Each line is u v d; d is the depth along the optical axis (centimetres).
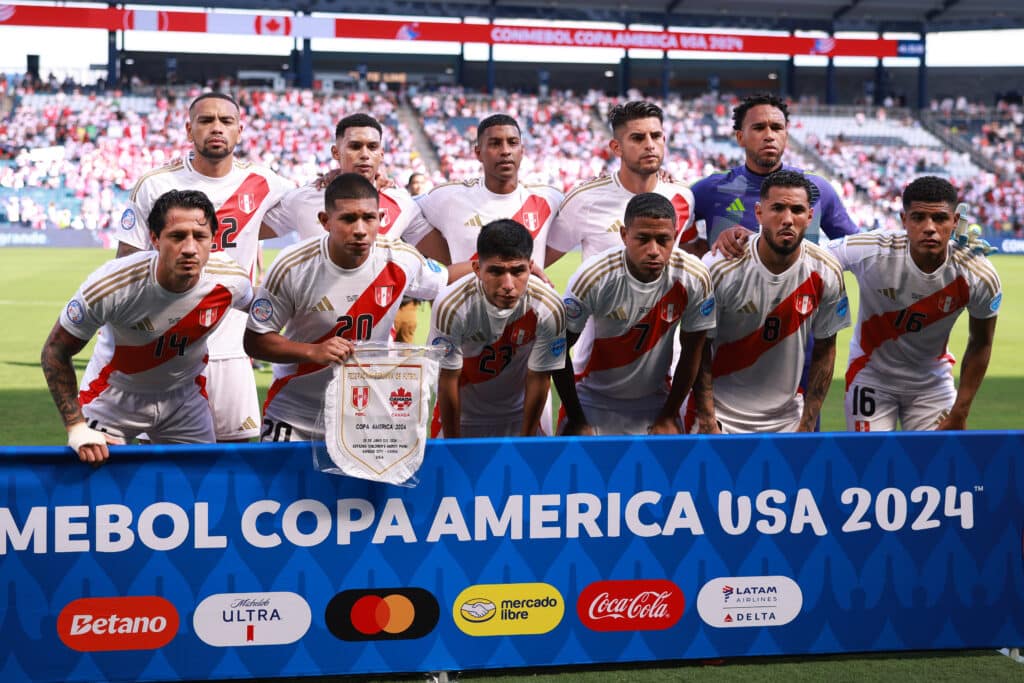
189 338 391
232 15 3253
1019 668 346
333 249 388
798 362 449
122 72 4222
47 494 318
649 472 341
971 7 3728
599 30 3534
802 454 346
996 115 3962
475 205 492
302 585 331
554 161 3284
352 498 330
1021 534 357
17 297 1482
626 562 342
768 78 4819
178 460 322
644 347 428
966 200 3294
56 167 2872
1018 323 1389
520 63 4706
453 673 342
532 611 340
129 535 323
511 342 404
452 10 3572
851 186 3259
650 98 3972
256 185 492
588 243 498
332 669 334
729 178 507
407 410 329
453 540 335
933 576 354
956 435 351
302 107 3566
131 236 477
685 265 408
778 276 420
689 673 341
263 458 326
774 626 350
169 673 328
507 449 334
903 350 470
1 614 318
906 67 4788
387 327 412
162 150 3103
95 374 428
